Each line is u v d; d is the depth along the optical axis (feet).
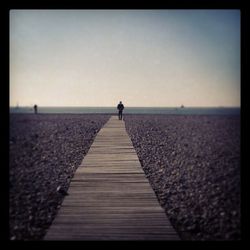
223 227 17.48
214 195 20.81
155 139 42.55
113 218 17.94
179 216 18.83
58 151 33.53
